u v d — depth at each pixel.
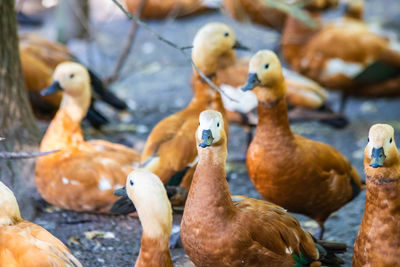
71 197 5.50
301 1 9.03
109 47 11.07
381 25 12.11
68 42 10.45
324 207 5.17
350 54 8.27
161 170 5.16
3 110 5.86
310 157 4.96
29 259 3.65
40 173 5.59
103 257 5.01
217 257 3.98
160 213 3.72
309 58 8.55
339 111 8.67
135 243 5.25
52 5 11.91
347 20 9.09
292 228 4.25
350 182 5.30
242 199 4.38
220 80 7.03
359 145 7.73
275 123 4.98
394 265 3.75
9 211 3.88
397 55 8.23
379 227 3.76
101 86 7.84
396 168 3.69
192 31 12.26
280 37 10.91
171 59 10.79
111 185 5.42
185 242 4.09
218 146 3.93
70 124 5.70
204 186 3.97
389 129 3.64
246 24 10.75
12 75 5.98
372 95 8.48
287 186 5.00
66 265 3.71
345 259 5.09
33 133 6.19
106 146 5.80
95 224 5.54
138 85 9.80
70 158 5.54
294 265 4.19
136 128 8.14
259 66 4.91
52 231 5.39
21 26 11.22
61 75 5.66
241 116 6.98
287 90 7.18
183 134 5.32
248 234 3.96
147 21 12.88
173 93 9.52
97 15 12.63
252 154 5.10
